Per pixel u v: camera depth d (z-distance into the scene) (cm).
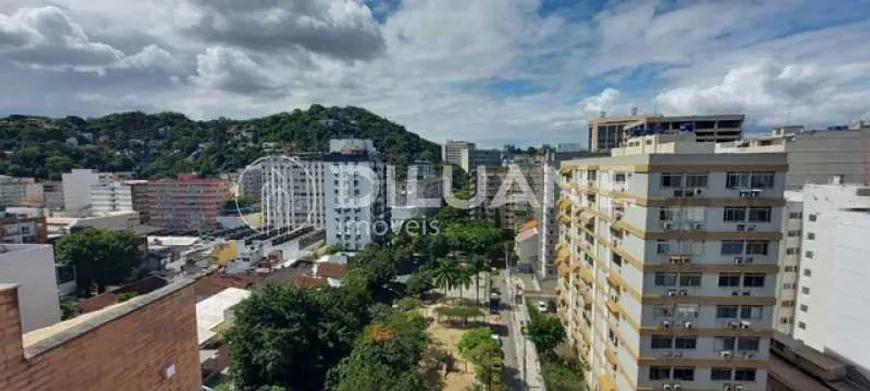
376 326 4538
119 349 702
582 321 3894
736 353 2423
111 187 10769
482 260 7556
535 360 4603
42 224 6288
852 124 5003
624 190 2741
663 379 2491
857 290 3034
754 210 2331
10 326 522
